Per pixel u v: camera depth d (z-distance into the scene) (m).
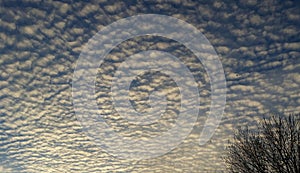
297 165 11.64
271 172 12.37
